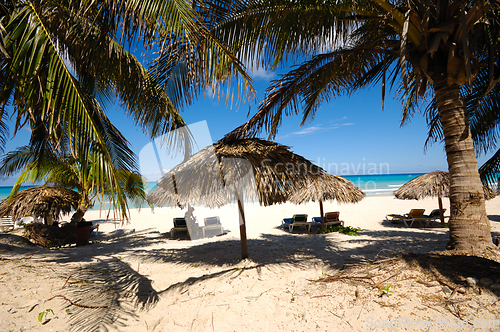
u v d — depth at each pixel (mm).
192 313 2787
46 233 7301
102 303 2908
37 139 5301
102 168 2617
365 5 3543
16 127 2641
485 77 4656
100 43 3229
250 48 3994
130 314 2766
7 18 3234
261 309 2814
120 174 5363
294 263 4375
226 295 3211
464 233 3447
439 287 2582
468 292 2422
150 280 3799
